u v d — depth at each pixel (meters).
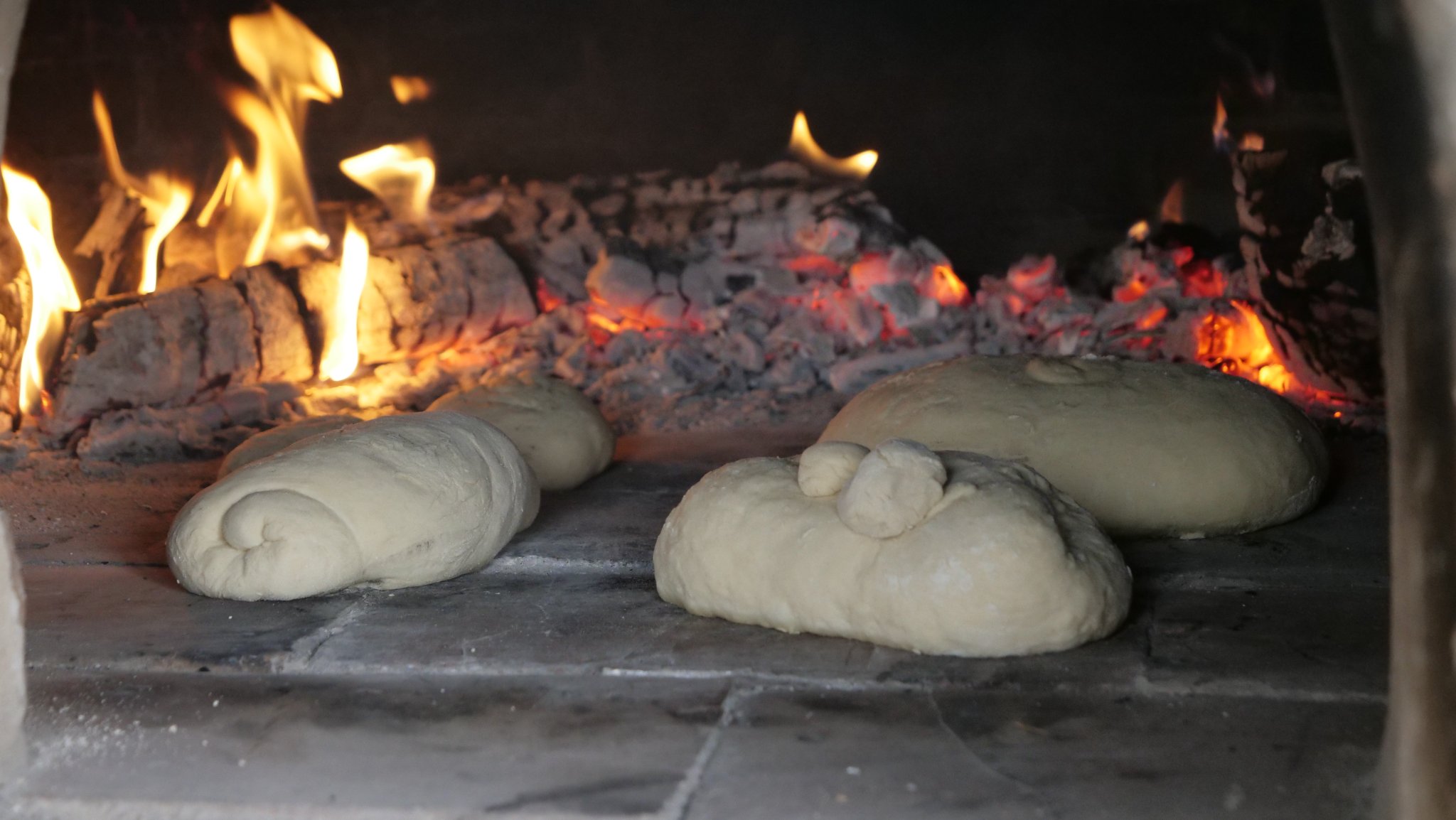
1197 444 1.40
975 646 1.20
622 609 1.32
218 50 2.51
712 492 1.31
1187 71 2.30
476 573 1.41
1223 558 1.37
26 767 1.11
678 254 2.28
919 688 1.17
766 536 1.27
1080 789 1.06
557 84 2.48
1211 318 1.97
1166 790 1.06
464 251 2.18
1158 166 2.34
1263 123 2.28
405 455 1.38
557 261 2.31
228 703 1.18
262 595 1.34
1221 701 1.15
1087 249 2.37
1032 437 1.41
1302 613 1.26
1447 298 0.95
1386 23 0.94
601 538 1.48
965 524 1.21
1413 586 0.97
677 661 1.22
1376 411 1.79
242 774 1.10
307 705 1.18
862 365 2.05
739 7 2.42
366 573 1.35
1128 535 1.41
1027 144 2.37
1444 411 0.95
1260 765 1.08
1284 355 1.87
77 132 2.53
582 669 1.21
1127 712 1.14
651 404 2.00
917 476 1.22
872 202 2.30
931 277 2.23
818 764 1.09
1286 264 1.86
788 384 2.08
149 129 2.53
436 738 1.13
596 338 2.22
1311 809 1.04
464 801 1.07
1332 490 1.53
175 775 1.10
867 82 2.41
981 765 1.09
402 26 2.49
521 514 1.46
